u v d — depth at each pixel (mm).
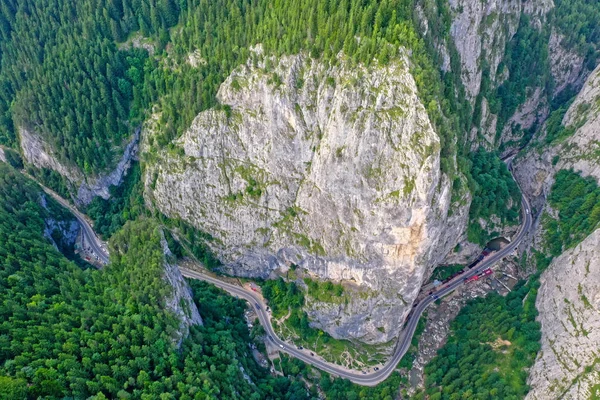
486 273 133875
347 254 116250
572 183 133000
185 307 108938
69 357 86062
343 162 107125
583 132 138125
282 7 117750
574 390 94312
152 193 139125
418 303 130875
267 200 125438
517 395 101812
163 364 92500
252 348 122750
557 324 105438
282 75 111938
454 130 114062
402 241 107188
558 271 114000
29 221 127750
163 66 142625
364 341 124500
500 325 116250
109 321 96562
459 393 104250
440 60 119875
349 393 112750
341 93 103250
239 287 137750
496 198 136625
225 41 127938
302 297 128750
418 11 111000
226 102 123000
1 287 99062
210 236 135125
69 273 112250
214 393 91750
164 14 146250
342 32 104312
